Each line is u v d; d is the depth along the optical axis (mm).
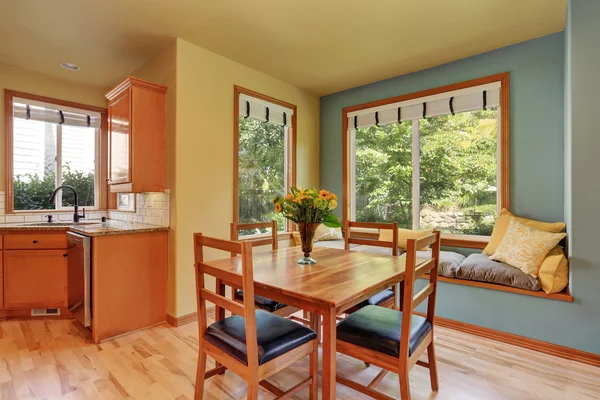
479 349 2297
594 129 2070
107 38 2688
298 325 1569
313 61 3211
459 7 2305
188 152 2811
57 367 2020
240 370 1338
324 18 2438
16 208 3250
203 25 2521
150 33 2623
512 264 2441
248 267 1248
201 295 1536
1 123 3102
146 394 1737
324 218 1875
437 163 3410
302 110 4055
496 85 2955
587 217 2109
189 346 2326
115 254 2504
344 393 1781
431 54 3059
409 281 1356
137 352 2230
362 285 1426
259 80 3480
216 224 3023
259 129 3617
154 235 2732
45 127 3428
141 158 2705
